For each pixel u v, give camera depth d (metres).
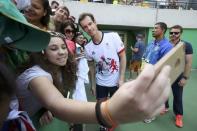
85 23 2.48
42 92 0.70
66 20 2.67
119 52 2.61
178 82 3.33
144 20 8.39
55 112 0.63
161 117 3.78
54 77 1.19
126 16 8.18
